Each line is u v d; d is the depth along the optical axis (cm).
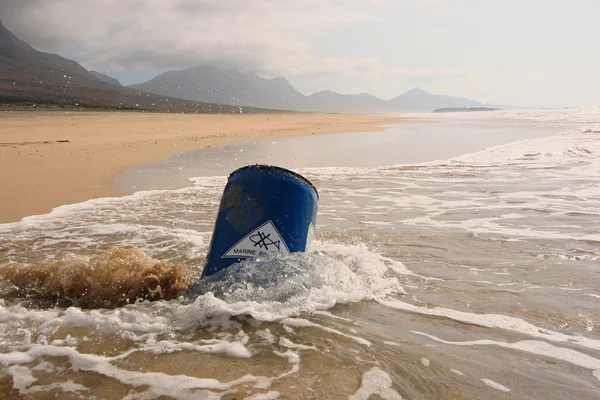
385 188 845
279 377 230
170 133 2080
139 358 250
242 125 2955
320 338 274
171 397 214
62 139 1600
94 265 367
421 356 254
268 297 327
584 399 216
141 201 723
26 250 475
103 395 216
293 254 371
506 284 374
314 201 407
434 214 639
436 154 1416
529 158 1272
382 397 214
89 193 773
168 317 303
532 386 227
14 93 6725
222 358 250
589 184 860
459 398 214
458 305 331
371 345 266
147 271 358
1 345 266
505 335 284
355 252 451
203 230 554
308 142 1817
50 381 229
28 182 827
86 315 299
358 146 1672
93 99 7844
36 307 331
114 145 1471
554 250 467
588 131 2214
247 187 379
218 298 322
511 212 645
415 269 414
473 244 491
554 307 327
